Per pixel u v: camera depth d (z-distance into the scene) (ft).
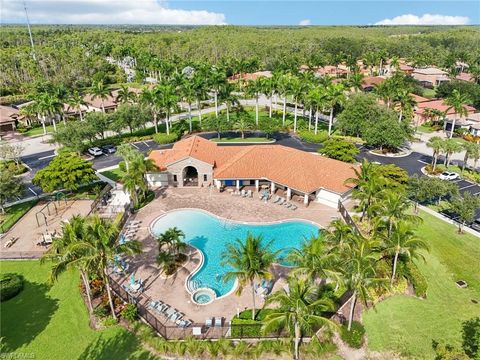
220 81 312.50
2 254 152.66
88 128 261.24
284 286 131.95
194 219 177.78
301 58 591.37
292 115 365.61
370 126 270.05
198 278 137.59
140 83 501.97
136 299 126.00
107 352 107.96
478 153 225.76
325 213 181.78
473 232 170.71
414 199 199.00
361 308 123.85
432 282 138.62
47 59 486.38
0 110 337.11
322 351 107.14
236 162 203.00
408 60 615.16
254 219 176.45
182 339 111.04
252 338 110.32
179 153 213.25
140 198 195.00
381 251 137.39
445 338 113.70
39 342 111.96
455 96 295.28
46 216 183.52
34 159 260.62
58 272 108.47
